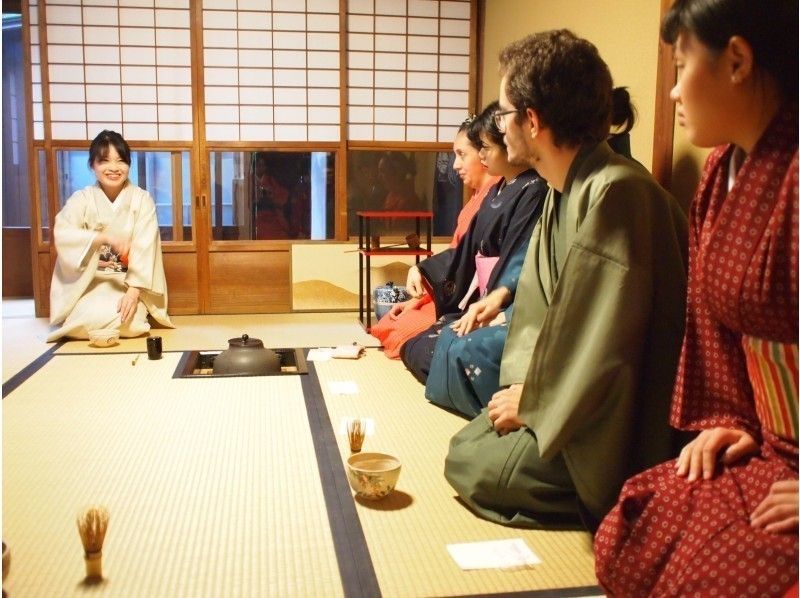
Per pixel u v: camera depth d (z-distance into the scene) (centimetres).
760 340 139
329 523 203
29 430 278
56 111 532
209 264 554
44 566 179
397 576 176
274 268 560
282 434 276
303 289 564
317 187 568
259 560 183
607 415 190
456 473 217
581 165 205
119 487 227
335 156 564
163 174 558
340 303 569
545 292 221
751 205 133
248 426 285
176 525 201
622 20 340
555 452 190
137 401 316
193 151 544
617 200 189
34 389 334
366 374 365
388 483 215
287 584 171
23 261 625
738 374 153
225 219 561
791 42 129
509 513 208
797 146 129
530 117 207
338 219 568
